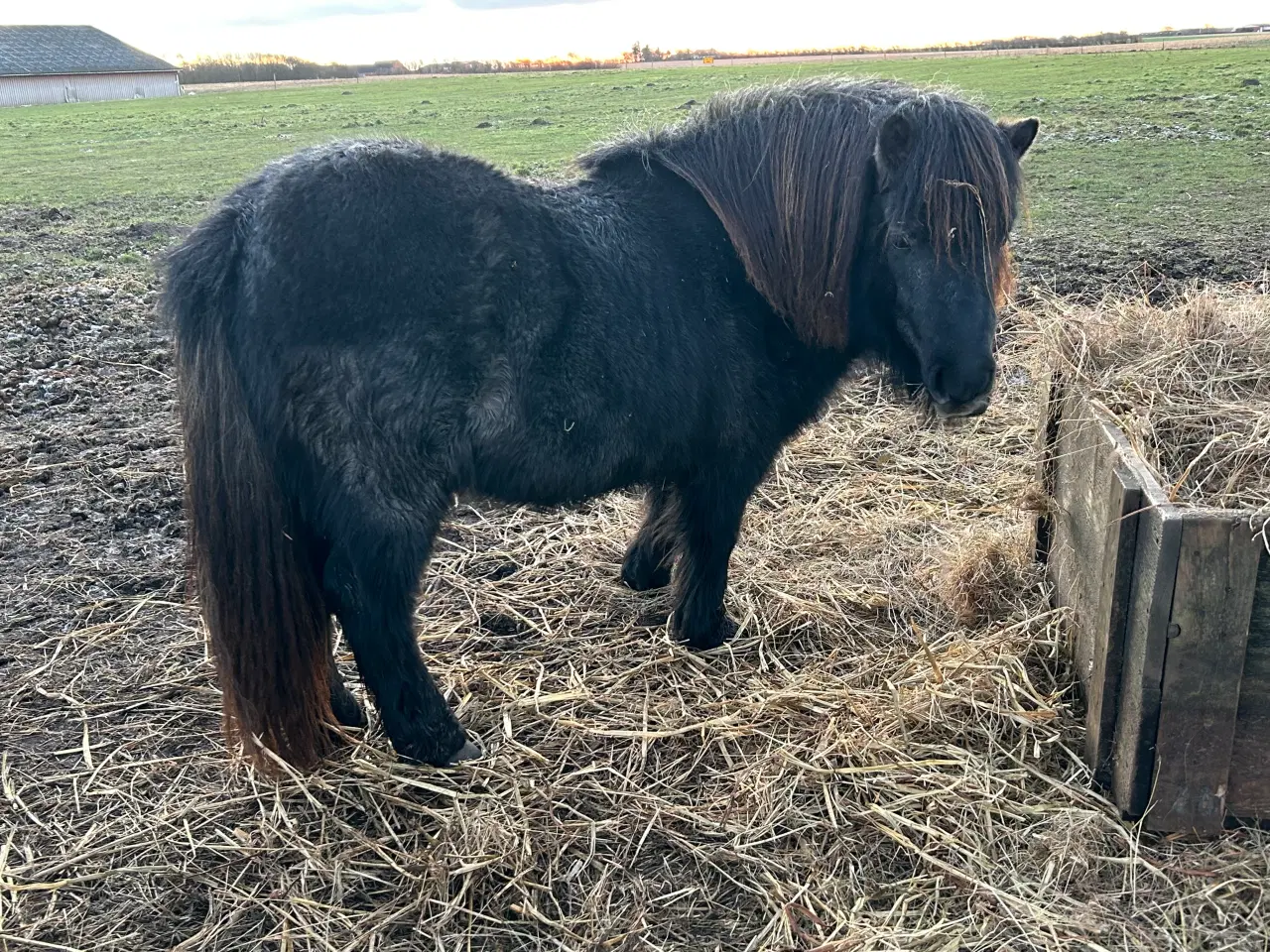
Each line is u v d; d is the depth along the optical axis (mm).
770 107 2998
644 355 2771
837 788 2713
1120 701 2523
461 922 2359
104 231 10797
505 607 3742
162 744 2979
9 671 3330
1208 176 11117
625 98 22188
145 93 51094
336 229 2422
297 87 42312
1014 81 21969
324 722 2814
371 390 2471
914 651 3367
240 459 2479
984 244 2656
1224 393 2936
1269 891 2252
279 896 2418
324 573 2656
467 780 2822
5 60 47719
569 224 2729
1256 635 2266
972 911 2291
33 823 2654
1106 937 2197
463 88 30484
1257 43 38125
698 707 3113
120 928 2344
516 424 2629
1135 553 2396
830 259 2924
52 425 5449
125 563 4051
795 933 2266
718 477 3158
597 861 2523
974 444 4914
